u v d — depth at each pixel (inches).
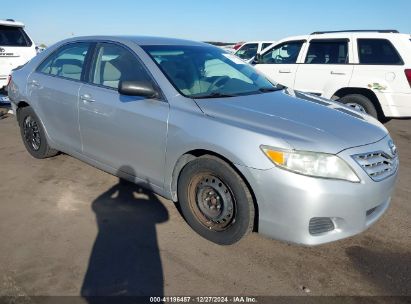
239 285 105.2
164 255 117.7
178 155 123.4
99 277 107.0
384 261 116.6
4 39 308.3
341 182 103.7
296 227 105.8
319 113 127.0
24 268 110.0
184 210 129.6
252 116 117.6
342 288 104.6
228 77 151.1
